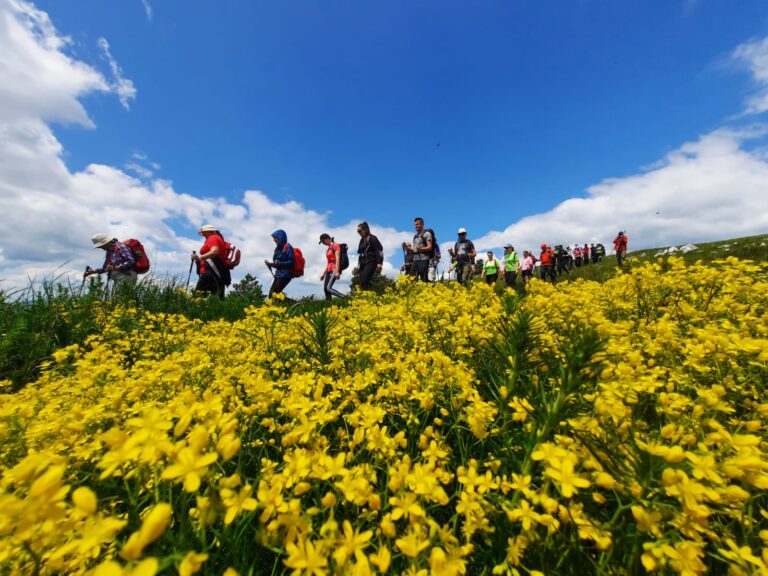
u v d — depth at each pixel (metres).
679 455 1.20
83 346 5.16
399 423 2.47
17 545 1.08
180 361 3.09
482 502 1.46
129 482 1.78
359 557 1.07
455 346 3.60
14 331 4.71
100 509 1.58
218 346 3.99
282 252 10.61
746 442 1.36
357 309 6.54
